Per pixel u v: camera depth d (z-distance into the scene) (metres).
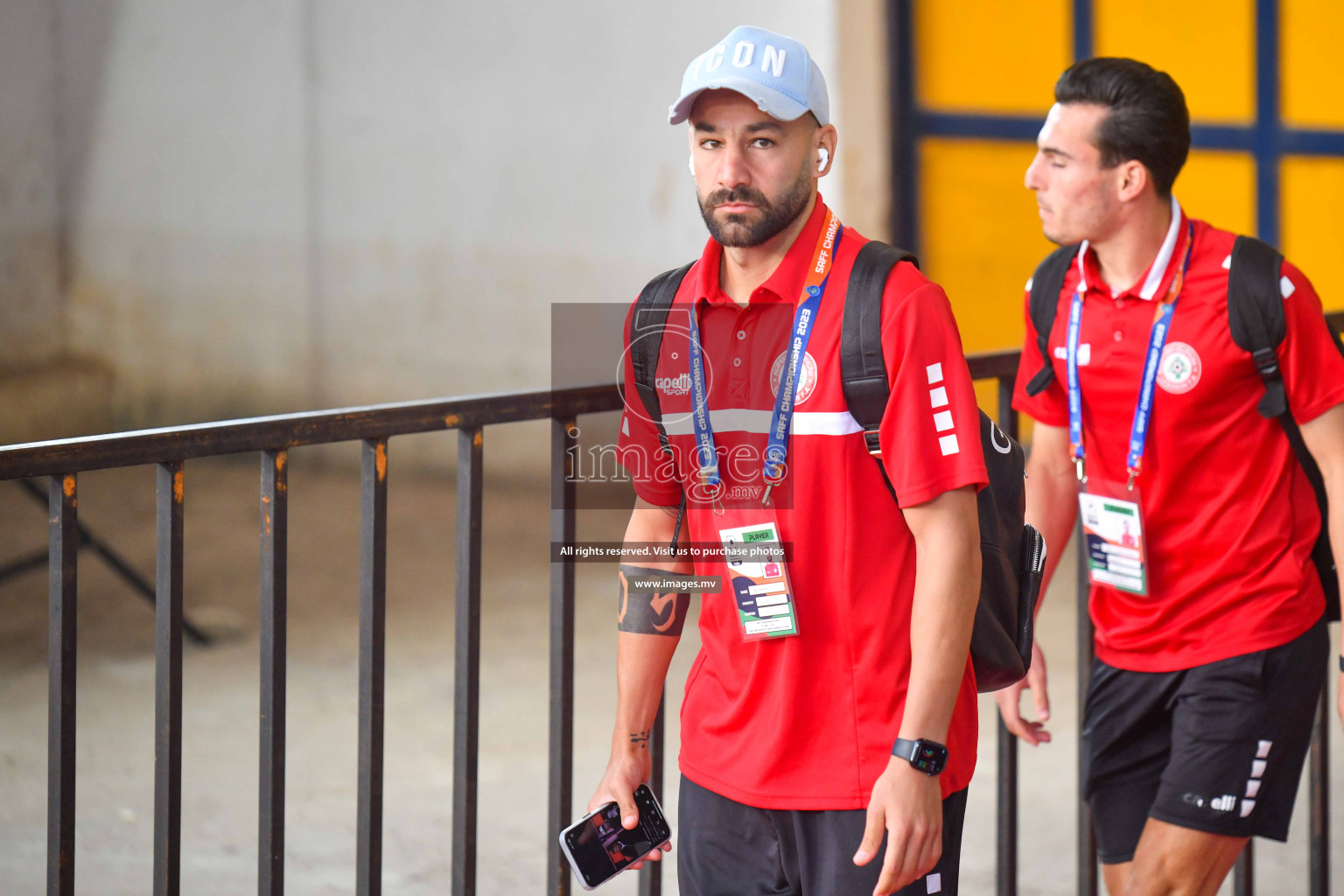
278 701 3.94
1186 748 4.54
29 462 3.49
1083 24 14.70
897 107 14.09
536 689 9.53
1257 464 4.48
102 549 10.16
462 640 4.21
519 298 15.41
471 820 4.29
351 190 16.09
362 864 4.12
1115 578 4.71
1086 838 5.24
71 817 3.72
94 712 9.08
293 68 16.19
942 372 3.28
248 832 7.32
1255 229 15.65
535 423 15.27
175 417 17.12
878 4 13.76
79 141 17.12
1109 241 4.52
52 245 17.23
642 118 14.49
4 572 10.28
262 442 3.80
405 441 16.05
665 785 7.84
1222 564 4.52
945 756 3.23
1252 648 4.47
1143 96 4.36
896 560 3.44
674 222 14.45
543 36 14.94
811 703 3.49
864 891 3.41
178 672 3.79
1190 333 4.42
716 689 3.71
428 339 15.92
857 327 3.31
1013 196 14.70
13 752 8.37
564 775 4.40
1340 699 4.56
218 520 14.12
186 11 16.56
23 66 17.08
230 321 16.81
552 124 15.02
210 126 16.64
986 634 3.47
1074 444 4.72
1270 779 4.52
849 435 3.38
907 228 14.28
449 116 15.52
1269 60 15.38
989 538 3.44
